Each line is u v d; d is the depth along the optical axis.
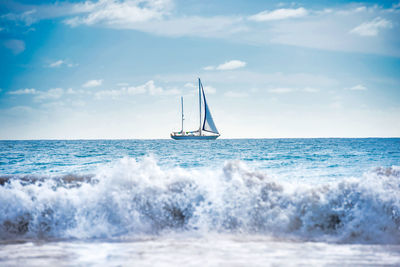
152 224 4.01
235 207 4.08
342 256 3.10
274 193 4.16
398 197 3.95
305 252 3.20
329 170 11.05
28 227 3.94
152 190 4.20
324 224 3.92
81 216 4.04
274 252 3.20
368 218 3.87
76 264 2.85
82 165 13.52
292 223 3.95
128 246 3.38
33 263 2.88
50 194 4.18
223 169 4.57
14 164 14.01
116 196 4.13
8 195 4.12
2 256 3.07
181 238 3.66
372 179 4.32
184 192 4.20
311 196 4.05
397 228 3.83
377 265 2.87
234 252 3.17
